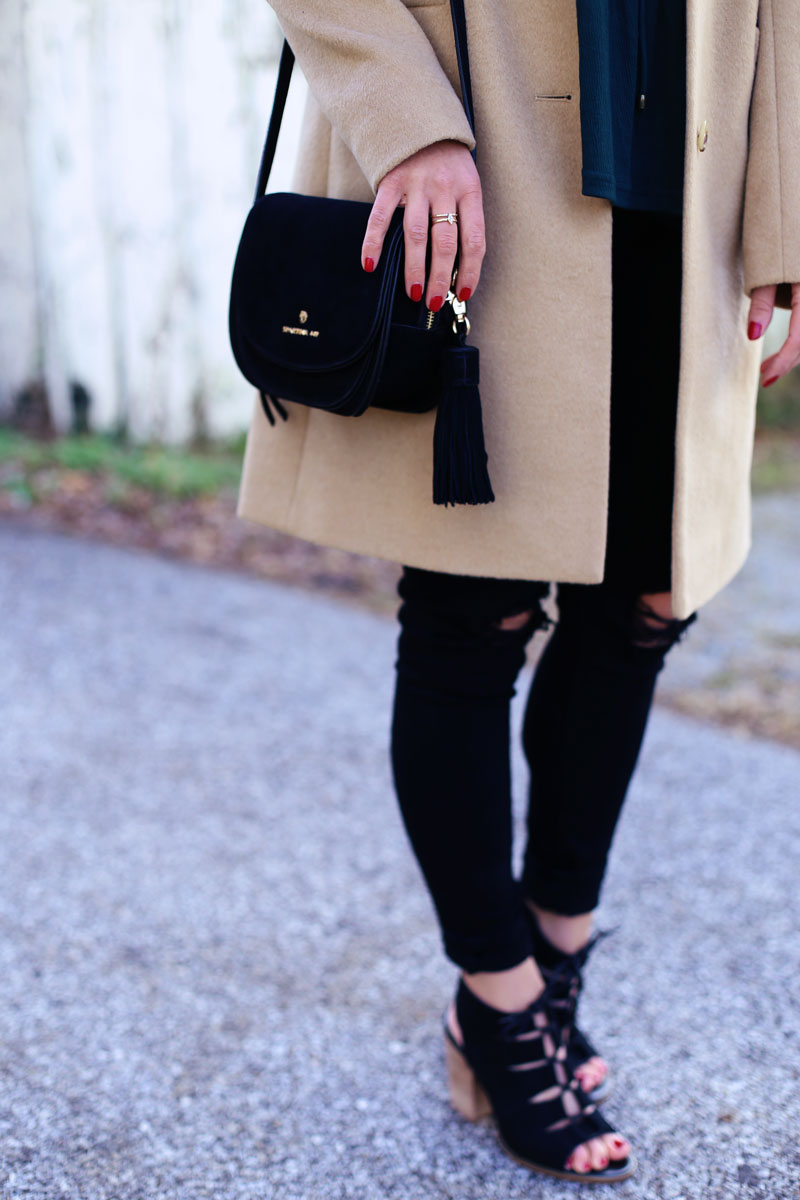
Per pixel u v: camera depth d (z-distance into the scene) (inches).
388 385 40.9
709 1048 56.8
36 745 92.0
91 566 146.2
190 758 91.4
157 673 110.1
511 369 42.7
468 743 45.7
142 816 81.2
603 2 39.6
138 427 214.8
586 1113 48.6
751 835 81.2
